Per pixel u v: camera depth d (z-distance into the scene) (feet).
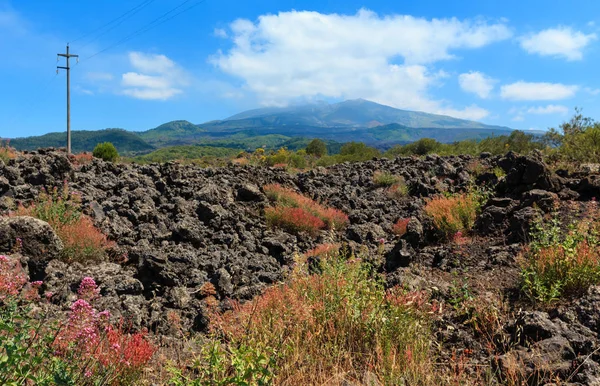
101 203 34.68
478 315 15.62
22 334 8.96
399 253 24.23
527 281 16.43
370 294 16.46
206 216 35.01
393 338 14.32
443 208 32.60
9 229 20.77
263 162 107.14
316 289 17.22
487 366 13.03
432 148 129.59
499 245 25.08
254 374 10.34
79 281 20.51
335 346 13.64
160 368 13.12
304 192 53.21
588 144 48.21
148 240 29.30
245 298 22.13
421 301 16.63
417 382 12.17
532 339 13.71
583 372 11.55
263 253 31.76
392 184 55.06
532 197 28.78
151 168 45.52
